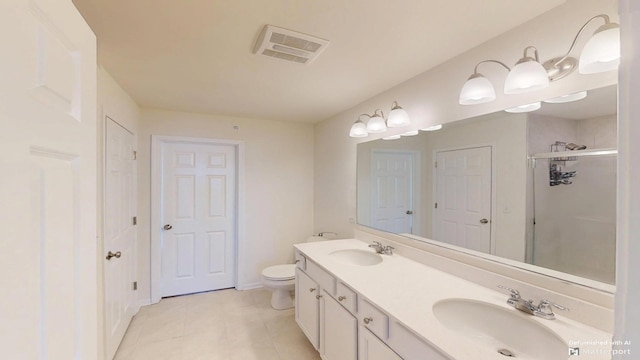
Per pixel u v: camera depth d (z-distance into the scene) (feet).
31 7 1.53
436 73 5.99
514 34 4.53
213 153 10.88
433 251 6.00
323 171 11.25
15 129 1.40
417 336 3.36
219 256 11.01
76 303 2.10
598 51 3.13
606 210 3.55
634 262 0.93
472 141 5.23
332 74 6.49
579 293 3.59
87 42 2.31
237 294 10.53
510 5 3.99
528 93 4.34
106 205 6.29
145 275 9.56
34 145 1.57
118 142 7.16
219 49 5.30
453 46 5.18
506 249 4.64
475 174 5.19
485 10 4.10
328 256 6.75
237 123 10.82
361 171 8.65
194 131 10.16
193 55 5.53
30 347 1.54
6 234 1.34
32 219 1.56
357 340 4.69
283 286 9.03
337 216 10.11
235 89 7.55
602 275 3.52
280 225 11.59
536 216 4.25
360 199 8.67
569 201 3.89
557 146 4.01
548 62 4.07
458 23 4.44
